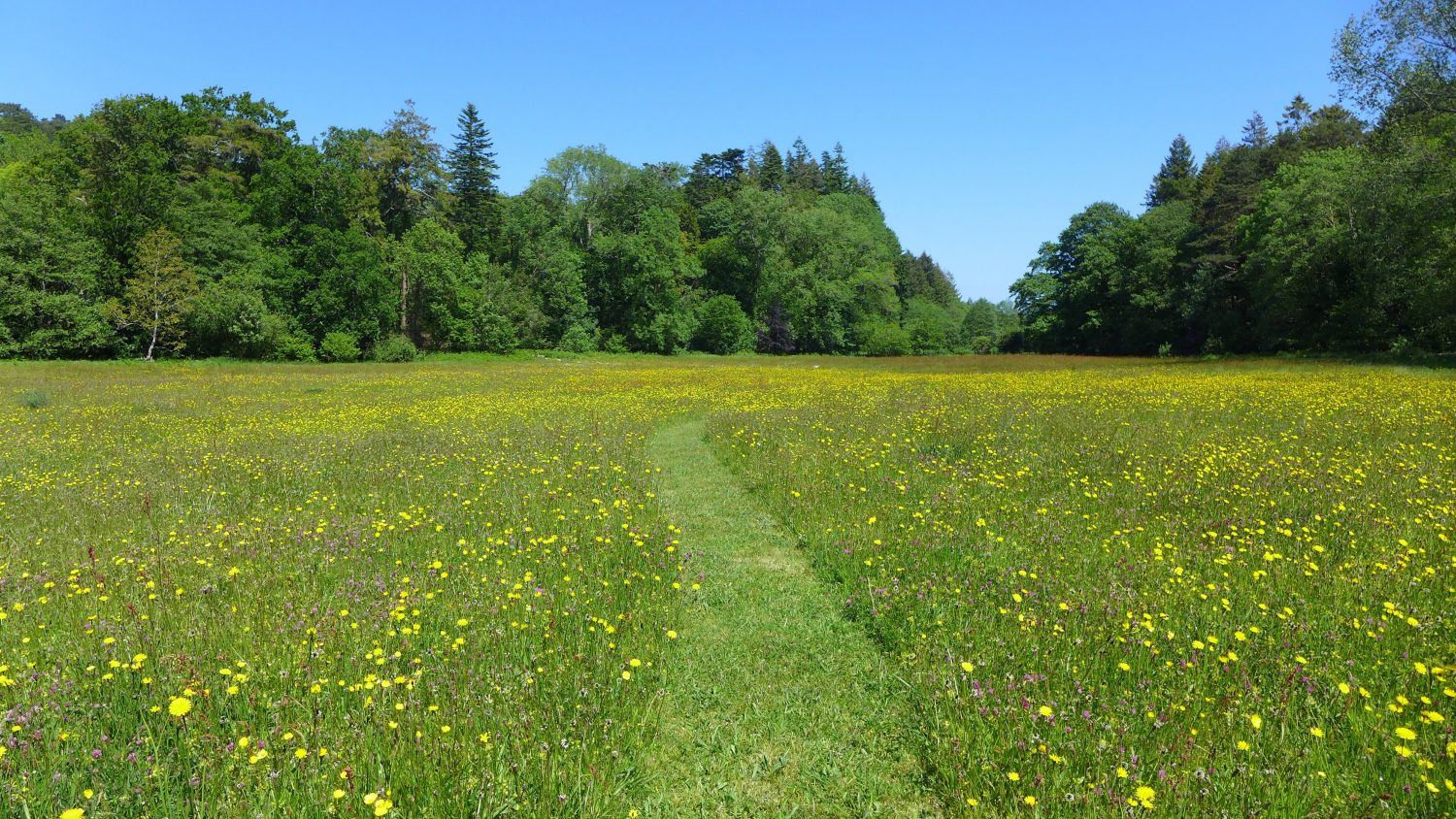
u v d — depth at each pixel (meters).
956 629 5.18
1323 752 3.55
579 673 4.44
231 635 4.94
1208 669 4.37
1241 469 9.66
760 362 60.59
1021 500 8.71
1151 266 62.50
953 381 29.05
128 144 54.50
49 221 46.19
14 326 44.53
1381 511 7.40
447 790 3.29
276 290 54.22
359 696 4.08
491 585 6.00
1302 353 41.84
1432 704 3.90
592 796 3.44
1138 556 6.52
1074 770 3.49
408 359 57.28
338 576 6.38
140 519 8.52
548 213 77.94
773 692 4.72
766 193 87.31
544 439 14.17
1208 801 3.20
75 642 4.83
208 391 26.86
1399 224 34.19
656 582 6.35
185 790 3.34
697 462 12.85
